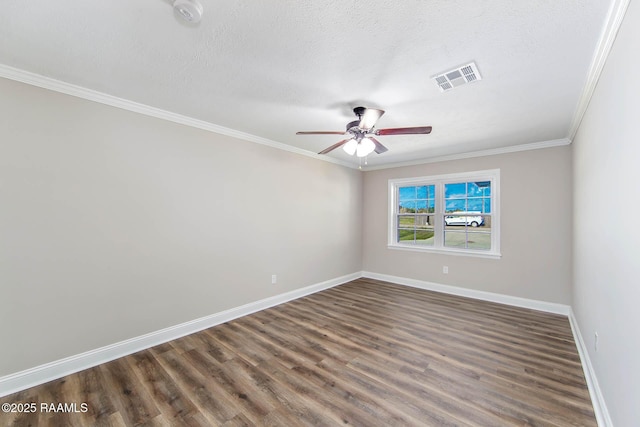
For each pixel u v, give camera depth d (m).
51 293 2.24
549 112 2.72
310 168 4.56
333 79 2.16
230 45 1.76
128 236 2.65
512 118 2.90
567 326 3.25
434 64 1.94
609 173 1.68
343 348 2.72
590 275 2.29
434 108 2.68
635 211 1.26
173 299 2.96
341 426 1.73
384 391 2.07
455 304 4.04
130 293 2.66
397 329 3.17
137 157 2.70
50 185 2.24
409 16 1.48
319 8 1.43
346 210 5.32
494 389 2.09
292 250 4.27
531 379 2.21
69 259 2.33
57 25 1.58
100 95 2.45
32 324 2.15
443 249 4.69
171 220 2.94
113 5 1.43
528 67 1.95
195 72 2.10
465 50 1.77
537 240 3.84
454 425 1.74
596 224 2.06
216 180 3.32
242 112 2.86
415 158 4.85
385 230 5.41
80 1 1.40
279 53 1.84
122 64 2.00
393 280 5.29
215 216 3.31
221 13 1.47
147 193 2.77
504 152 4.10
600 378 1.87
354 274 5.53
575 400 1.96
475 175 4.38
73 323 2.34
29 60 1.95
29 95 2.14
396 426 1.73
